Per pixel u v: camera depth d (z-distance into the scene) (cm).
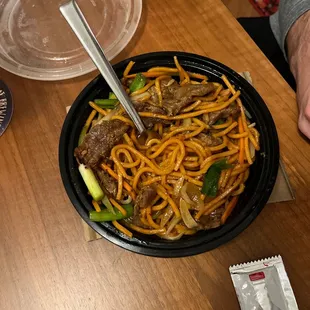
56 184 30
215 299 26
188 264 27
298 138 30
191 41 34
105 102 29
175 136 29
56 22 35
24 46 34
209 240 24
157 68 30
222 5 35
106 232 25
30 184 30
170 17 35
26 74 33
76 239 28
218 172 27
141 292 27
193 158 28
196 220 27
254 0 56
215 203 27
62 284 27
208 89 29
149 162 28
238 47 34
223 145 28
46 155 31
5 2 36
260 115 28
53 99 33
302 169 29
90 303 27
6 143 32
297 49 33
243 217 25
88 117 29
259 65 33
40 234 29
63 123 29
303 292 26
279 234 27
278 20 38
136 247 25
